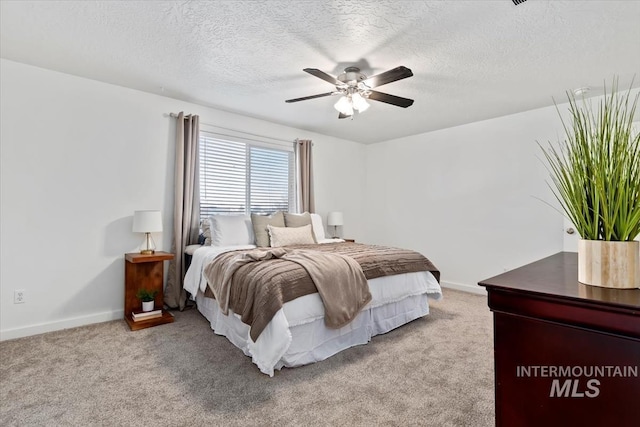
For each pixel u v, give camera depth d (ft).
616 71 8.95
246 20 6.77
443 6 6.23
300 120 14.14
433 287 10.30
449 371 6.84
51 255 9.22
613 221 3.09
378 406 5.58
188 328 9.35
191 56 8.38
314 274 7.43
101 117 10.07
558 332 2.89
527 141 12.46
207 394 5.91
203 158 12.52
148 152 11.05
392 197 17.47
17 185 8.72
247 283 7.20
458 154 14.67
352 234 18.15
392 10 6.37
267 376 6.58
